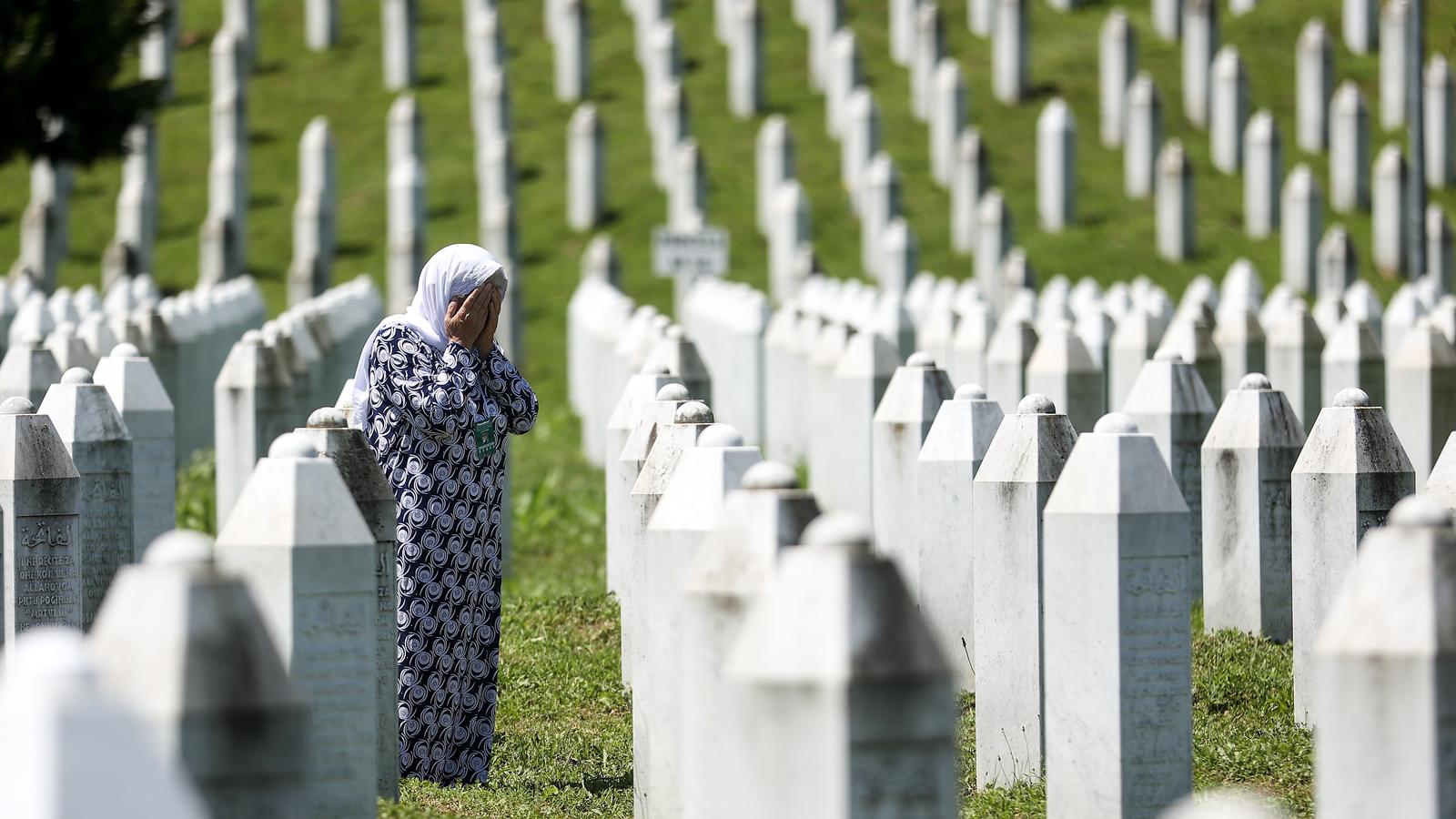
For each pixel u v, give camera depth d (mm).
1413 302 64500
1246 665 33688
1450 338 61281
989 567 27859
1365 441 30297
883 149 138875
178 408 58438
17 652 11617
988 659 27891
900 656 14523
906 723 14484
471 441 27359
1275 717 31250
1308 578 30484
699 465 23125
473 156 139500
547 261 125500
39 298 67875
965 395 32344
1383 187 123812
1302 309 53062
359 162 140375
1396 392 46750
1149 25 158500
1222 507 36906
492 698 27859
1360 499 30062
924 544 32219
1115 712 23547
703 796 19141
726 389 73562
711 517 22812
